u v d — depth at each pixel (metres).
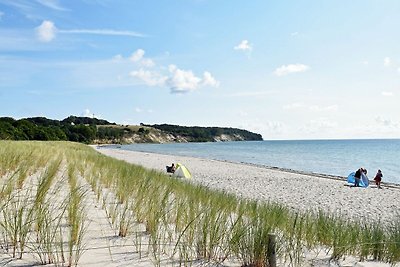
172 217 5.97
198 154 75.12
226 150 102.06
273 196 16.41
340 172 37.72
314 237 5.86
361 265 4.76
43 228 4.03
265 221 4.99
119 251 4.21
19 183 6.91
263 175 27.69
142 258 4.02
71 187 7.16
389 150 104.44
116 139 173.00
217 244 4.48
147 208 5.90
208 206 6.57
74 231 4.21
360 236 5.87
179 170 22.41
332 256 4.98
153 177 11.82
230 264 4.23
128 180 9.03
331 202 15.38
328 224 6.45
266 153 84.00
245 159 59.25
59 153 19.23
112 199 7.36
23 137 67.94
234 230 4.84
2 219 4.62
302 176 28.03
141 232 5.15
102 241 4.56
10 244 3.95
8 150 11.66
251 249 4.32
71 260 3.62
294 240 5.34
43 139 76.75
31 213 4.52
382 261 5.12
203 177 24.47
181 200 6.88
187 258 4.10
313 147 135.12
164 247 4.45
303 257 4.80
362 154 80.56
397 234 5.90
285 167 43.44
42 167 11.23
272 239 4.20
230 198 9.38
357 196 17.67
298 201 15.25
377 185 22.00
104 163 16.45
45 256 3.72
